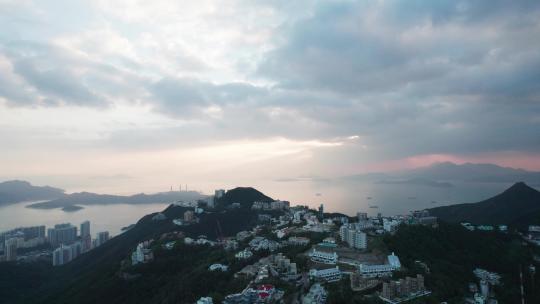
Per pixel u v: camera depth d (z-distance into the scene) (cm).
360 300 19388
